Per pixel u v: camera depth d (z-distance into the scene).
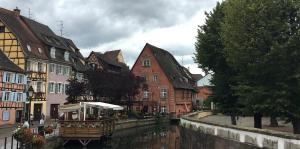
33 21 60.06
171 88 79.81
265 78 20.20
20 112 47.62
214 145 21.14
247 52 20.28
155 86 80.75
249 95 20.73
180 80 87.75
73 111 39.22
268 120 41.44
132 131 52.59
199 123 25.39
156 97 80.50
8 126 41.41
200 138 24.67
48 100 55.94
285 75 19.33
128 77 58.56
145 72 81.56
